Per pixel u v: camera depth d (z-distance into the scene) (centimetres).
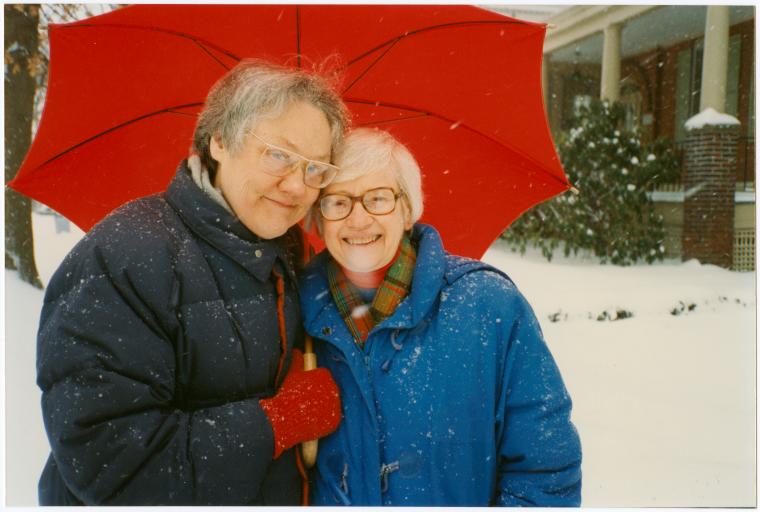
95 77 187
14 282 659
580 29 1227
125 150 203
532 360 151
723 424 400
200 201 143
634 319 643
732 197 919
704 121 920
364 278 159
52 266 820
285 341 149
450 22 189
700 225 924
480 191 219
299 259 172
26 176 195
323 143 146
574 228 952
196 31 187
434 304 153
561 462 148
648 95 1433
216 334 137
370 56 199
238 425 132
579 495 151
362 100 209
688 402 436
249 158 142
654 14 1132
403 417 148
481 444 149
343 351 150
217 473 128
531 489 149
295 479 152
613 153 950
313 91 146
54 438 124
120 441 124
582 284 764
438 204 222
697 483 324
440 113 208
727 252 909
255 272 144
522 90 197
